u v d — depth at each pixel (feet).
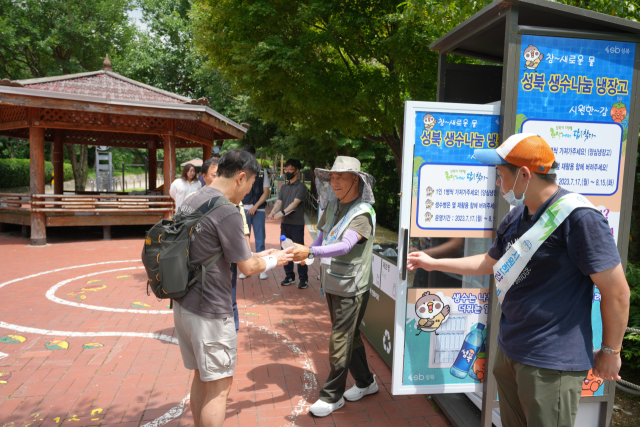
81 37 70.74
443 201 8.57
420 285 9.93
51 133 46.65
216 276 7.37
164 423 9.41
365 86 24.63
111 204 34.83
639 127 8.41
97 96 32.76
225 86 68.69
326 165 62.95
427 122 8.40
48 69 69.82
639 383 11.77
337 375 9.80
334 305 9.70
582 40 8.11
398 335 8.73
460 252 9.25
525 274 5.85
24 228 36.29
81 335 14.40
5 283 21.31
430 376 8.93
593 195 8.38
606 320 5.55
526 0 7.57
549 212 5.66
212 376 7.41
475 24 8.95
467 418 9.55
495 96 11.22
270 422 9.52
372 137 32.81
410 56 21.62
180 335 7.90
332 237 9.62
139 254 29.78
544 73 8.07
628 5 12.49
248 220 20.68
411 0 15.67
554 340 5.68
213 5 25.91
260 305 18.07
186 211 7.54
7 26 63.21
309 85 24.41
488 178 8.64
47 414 9.70
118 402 10.26
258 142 69.26
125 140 50.72
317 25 25.71
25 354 12.85
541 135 8.16
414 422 9.65
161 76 82.02
